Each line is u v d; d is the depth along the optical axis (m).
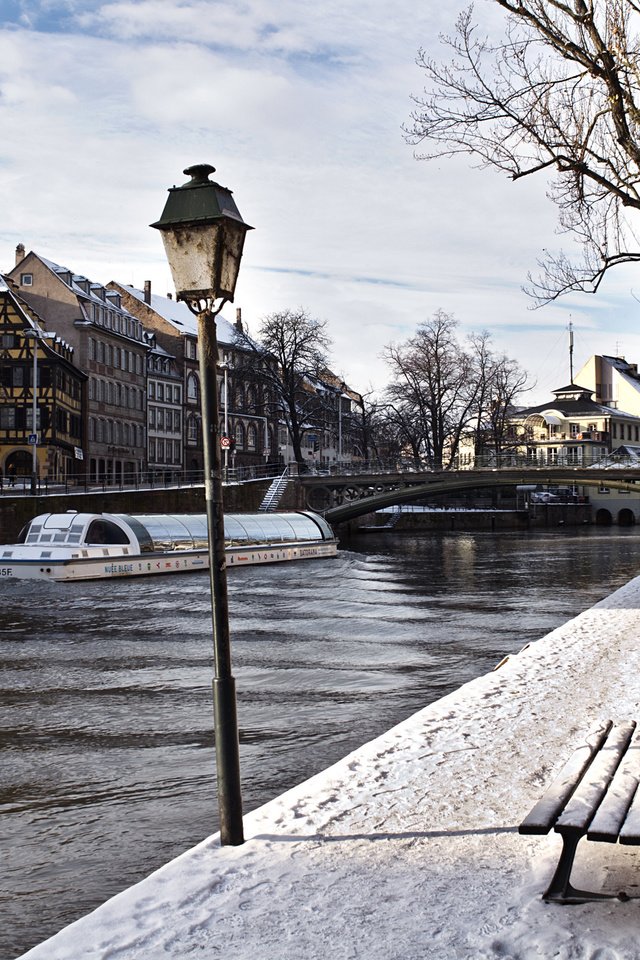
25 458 71.75
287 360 80.25
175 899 6.04
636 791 6.06
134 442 92.12
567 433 128.38
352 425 101.19
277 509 72.88
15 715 15.73
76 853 9.23
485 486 73.31
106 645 23.48
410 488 73.94
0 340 72.12
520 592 35.19
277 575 43.66
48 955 5.36
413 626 26.31
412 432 86.19
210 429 7.34
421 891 5.99
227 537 49.88
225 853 6.88
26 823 10.18
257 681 18.45
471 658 20.98
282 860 6.66
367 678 18.69
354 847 6.89
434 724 10.96
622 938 5.23
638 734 9.62
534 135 15.28
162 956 5.25
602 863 6.41
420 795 8.19
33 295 82.88
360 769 9.09
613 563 49.78
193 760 12.83
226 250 7.32
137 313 103.31
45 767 12.52
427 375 85.25
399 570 46.12
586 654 16.06
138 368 93.38
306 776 11.69
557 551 60.69
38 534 42.91
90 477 82.06
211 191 7.23
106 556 42.12
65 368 74.94
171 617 28.92
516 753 9.57
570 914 5.56
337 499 76.00
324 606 31.38
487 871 6.31
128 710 16.11
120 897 6.12
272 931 5.48
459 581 39.88
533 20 14.44
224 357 107.75
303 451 124.81
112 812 10.55
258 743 13.41
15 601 33.38
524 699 12.30
